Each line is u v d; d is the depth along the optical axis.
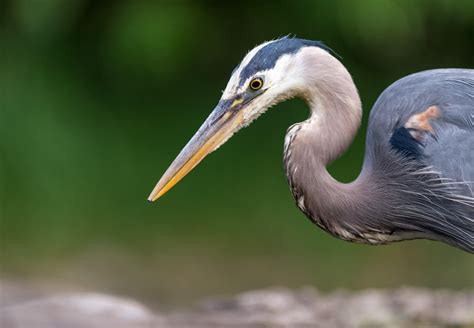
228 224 13.59
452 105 7.07
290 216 13.61
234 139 14.73
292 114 14.81
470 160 6.97
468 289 12.47
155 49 13.51
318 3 13.68
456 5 13.34
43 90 14.33
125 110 14.80
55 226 13.53
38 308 9.06
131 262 13.03
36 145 13.98
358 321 8.84
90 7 14.32
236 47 14.63
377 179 7.25
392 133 7.18
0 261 13.05
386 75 14.71
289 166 7.22
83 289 12.48
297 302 9.31
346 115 7.10
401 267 12.88
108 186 14.04
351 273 12.81
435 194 7.10
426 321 8.84
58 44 14.59
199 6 13.93
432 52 14.59
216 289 12.63
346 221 7.28
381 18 12.84
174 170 7.28
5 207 13.66
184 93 15.02
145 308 9.34
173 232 13.53
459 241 7.25
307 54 7.13
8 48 14.34
